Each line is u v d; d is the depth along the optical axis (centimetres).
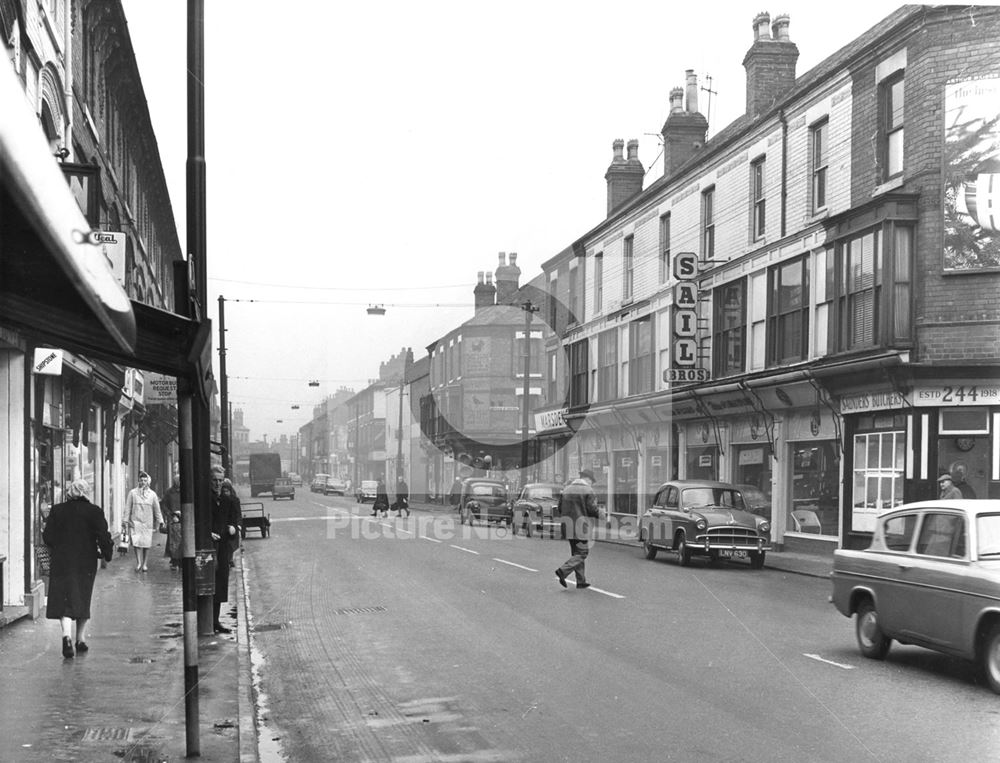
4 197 288
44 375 1564
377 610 1301
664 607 1310
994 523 852
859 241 2053
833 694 795
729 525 1898
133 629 1177
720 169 2628
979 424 1894
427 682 864
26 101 260
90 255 283
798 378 2203
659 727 690
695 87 3041
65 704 784
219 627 1166
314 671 928
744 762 603
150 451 4309
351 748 662
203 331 604
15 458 1273
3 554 1263
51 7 1501
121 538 2495
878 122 2081
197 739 635
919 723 696
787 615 1259
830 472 2245
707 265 2644
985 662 809
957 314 1902
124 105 2567
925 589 871
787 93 2475
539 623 1177
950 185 1908
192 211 1007
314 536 2600
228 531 1225
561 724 705
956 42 1911
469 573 1698
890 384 1962
